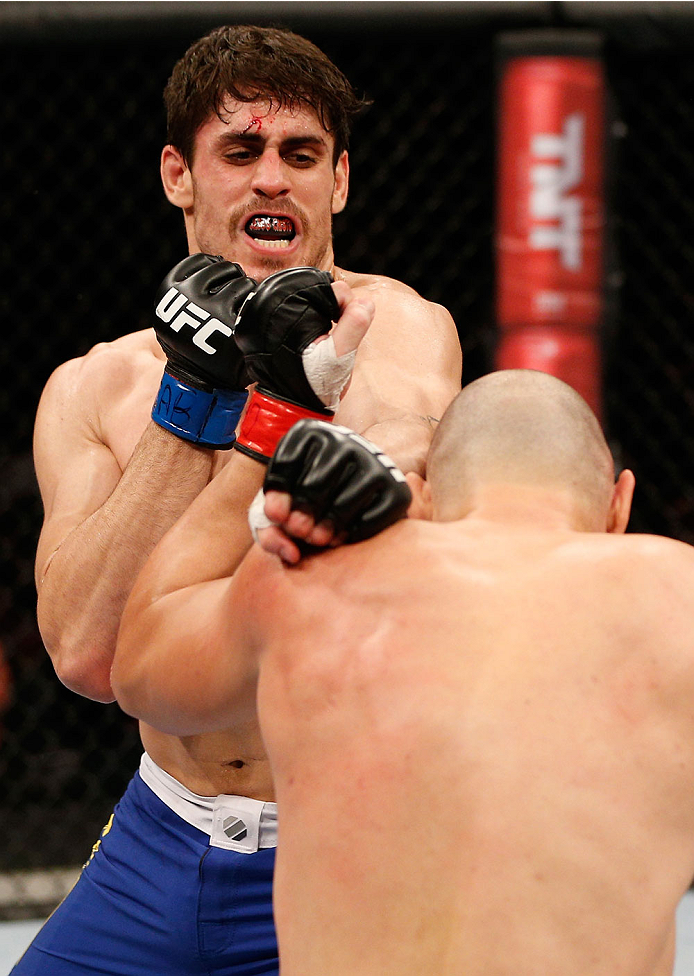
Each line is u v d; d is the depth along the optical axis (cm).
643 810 252
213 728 311
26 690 1154
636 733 255
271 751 271
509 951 240
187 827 420
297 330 311
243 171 433
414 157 1283
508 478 292
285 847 265
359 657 263
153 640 308
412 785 251
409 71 1228
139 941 424
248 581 282
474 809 247
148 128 1230
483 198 1262
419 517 313
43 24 890
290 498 269
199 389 377
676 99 1168
